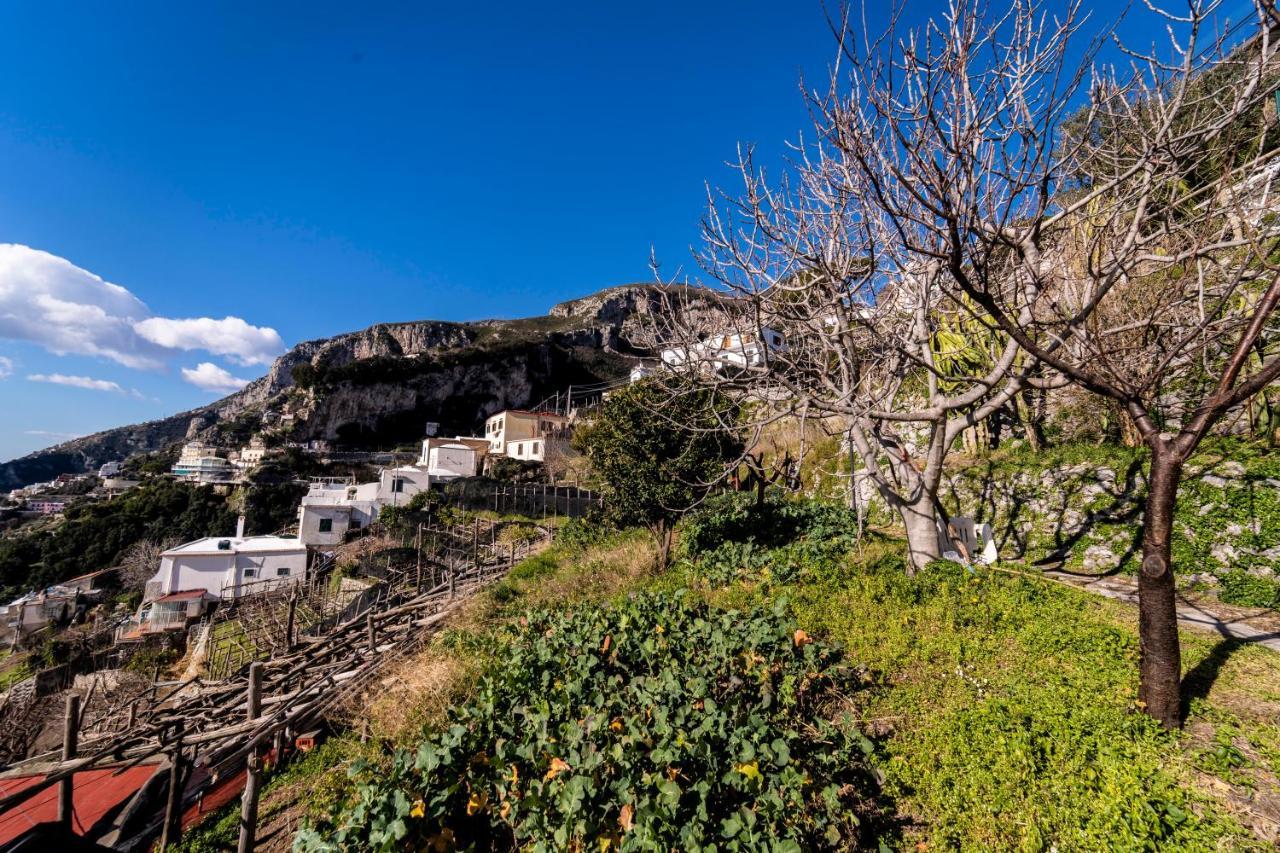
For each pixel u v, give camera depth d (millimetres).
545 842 3588
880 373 9344
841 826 3924
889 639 6344
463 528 30531
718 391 8992
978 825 3801
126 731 7770
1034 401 12906
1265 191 4945
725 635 6117
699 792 3564
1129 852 3268
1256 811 3496
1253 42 4277
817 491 16375
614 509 12133
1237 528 7816
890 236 6828
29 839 3273
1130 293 8656
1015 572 8148
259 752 8031
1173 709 4289
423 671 8719
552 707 5105
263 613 20453
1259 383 3707
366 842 3762
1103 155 5445
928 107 3918
